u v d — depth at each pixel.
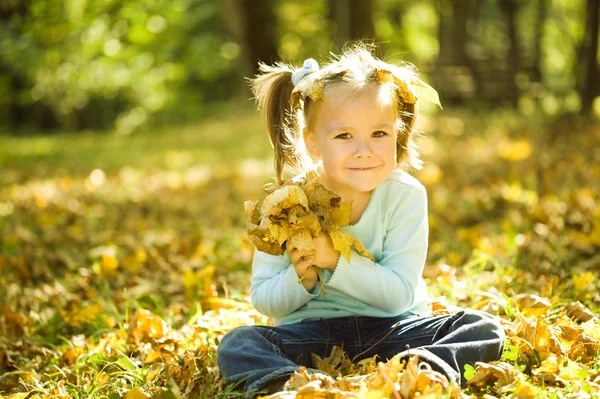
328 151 2.88
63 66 21.41
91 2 18.30
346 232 2.81
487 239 5.41
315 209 2.75
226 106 23.94
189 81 27.77
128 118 23.80
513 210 6.46
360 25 15.43
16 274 5.61
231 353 2.72
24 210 8.66
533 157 8.77
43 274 5.66
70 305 4.66
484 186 7.77
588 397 2.47
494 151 9.97
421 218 3.01
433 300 3.60
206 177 10.88
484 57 19.89
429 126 13.77
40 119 26.09
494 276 4.39
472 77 18.27
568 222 5.61
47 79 21.66
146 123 24.58
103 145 17.62
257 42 19.03
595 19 11.88
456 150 10.78
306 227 2.70
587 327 3.24
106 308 4.57
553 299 3.77
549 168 7.80
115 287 5.20
